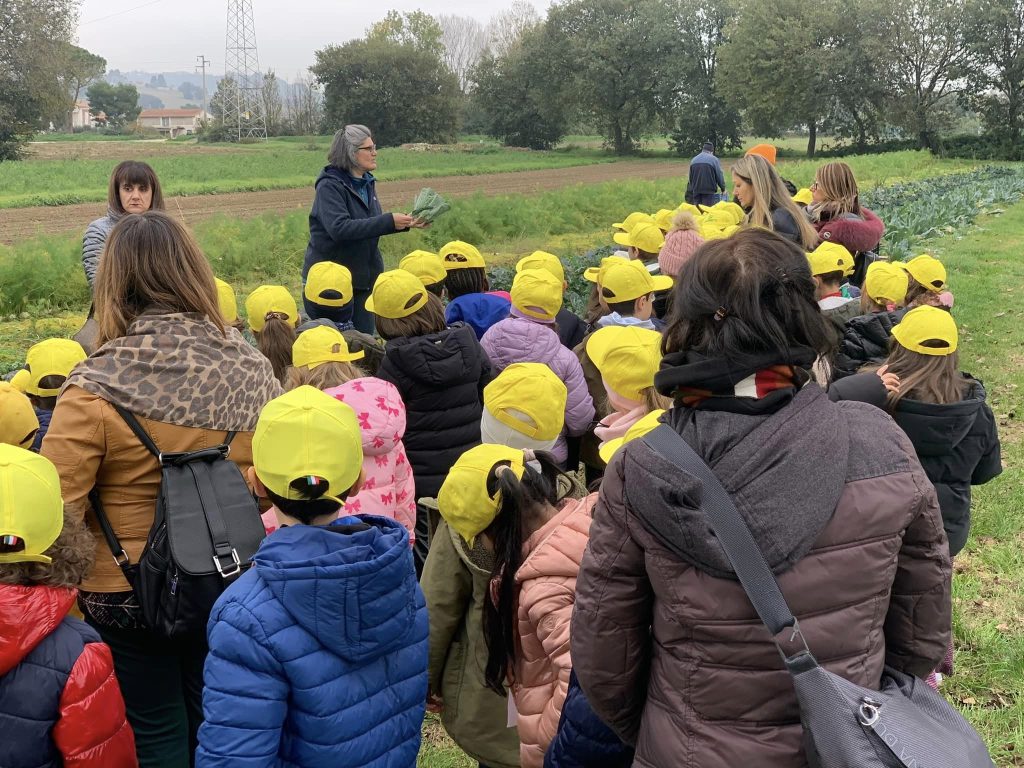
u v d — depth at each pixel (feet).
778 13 259.39
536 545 9.59
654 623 6.67
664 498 6.18
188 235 10.53
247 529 9.62
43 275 52.65
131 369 9.84
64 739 8.09
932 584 6.57
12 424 11.65
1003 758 13.37
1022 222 78.33
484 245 79.30
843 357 18.15
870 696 6.08
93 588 10.15
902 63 240.53
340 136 26.00
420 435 15.83
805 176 127.03
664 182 127.03
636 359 12.53
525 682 9.75
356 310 27.78
